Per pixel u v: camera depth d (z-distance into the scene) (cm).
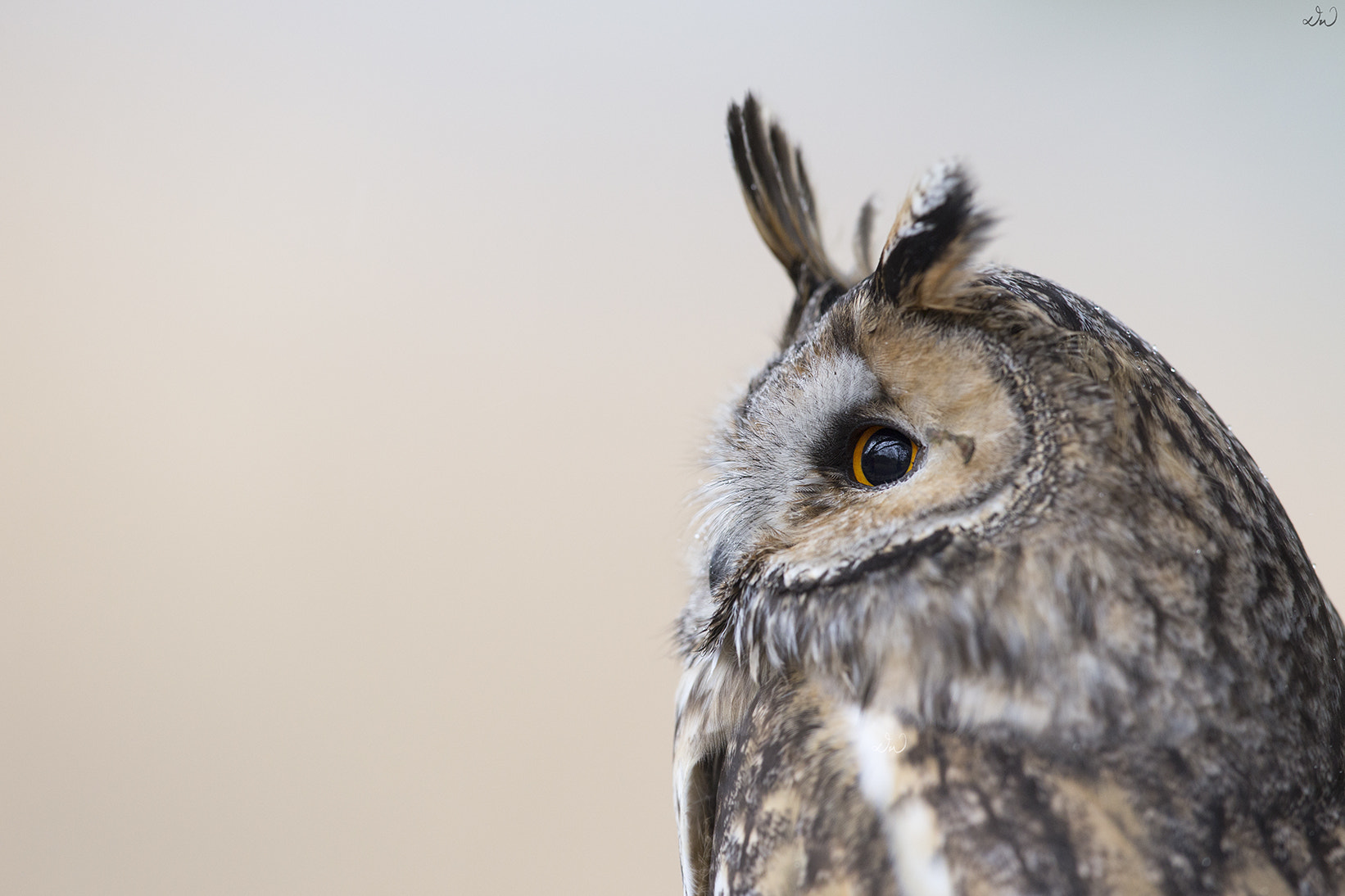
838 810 321
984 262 323
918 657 321
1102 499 320
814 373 325
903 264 323
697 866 328
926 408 322
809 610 323
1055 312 321
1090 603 320
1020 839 319
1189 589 320
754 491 327
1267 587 321
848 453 324
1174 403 322
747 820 323
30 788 577
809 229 337
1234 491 321
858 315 324
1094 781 319
